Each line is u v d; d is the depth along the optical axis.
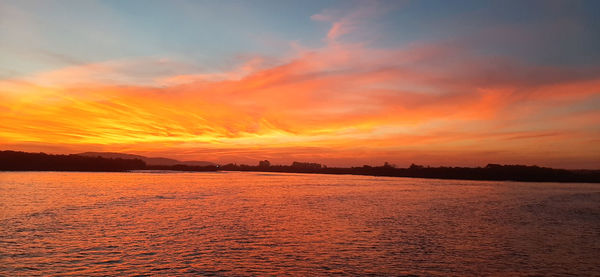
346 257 22.98
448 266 21.39
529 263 22.23
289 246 25.81
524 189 100.38
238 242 26.88
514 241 28.47
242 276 18.98
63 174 145.25
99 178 119.62
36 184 82.81
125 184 92.19
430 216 42.44
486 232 32.22
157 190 75.62
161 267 20.28
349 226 34.50
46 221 34.56
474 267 21.28
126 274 18.92
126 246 25.08
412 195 74.06
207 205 50.47
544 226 35.81
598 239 29.53
